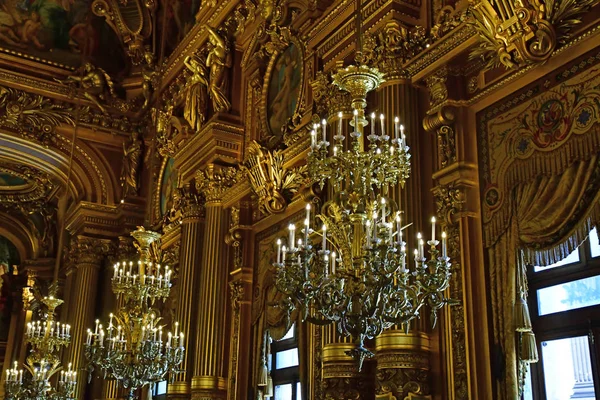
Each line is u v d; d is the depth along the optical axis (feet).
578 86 19.25
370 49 25.84
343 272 15.47
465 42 22.49
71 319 51.11
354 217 15.74
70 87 51.24
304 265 15.25
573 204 18.53
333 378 23.57
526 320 19.38
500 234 20.58
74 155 51.90
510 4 19.90
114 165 53.36
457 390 20.35
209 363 34.32
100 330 26.43
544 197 19.45
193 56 40.98
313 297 15.26
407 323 15.49
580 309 18.81
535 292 20.31
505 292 19.93
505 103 21.66
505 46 20.26
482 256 21.06
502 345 19.67
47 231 69.46
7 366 69.31
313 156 16.28
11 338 70.44
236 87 38.86
